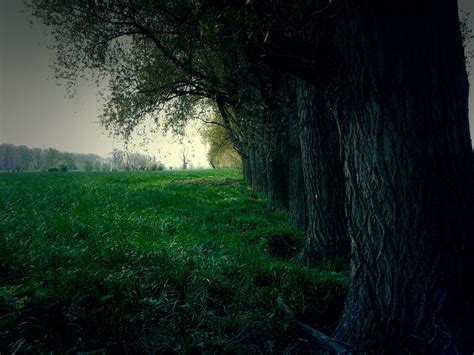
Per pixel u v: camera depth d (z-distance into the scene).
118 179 28.06
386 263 3.73
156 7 10.22
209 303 4.99
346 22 3.72
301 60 3.75
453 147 3.56
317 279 5.77
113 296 4.55
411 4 3.48
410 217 3.56
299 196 10.51
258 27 6.49
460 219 3.54
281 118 11.68
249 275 5.89
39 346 3.51
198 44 11.06
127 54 13.27
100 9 11.30
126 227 8.98
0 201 11.48
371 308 3.86
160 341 3.84
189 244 7.73
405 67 3.52
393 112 3.59
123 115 13.72
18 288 4.40
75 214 10.05
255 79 12.55
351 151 4.12
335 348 3.78
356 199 4.11
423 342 3.43
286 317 4.47
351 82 3.79
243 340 4.07
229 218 12.15
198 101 16.69
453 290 3.48
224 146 29.72
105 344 3.78
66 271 5.14
